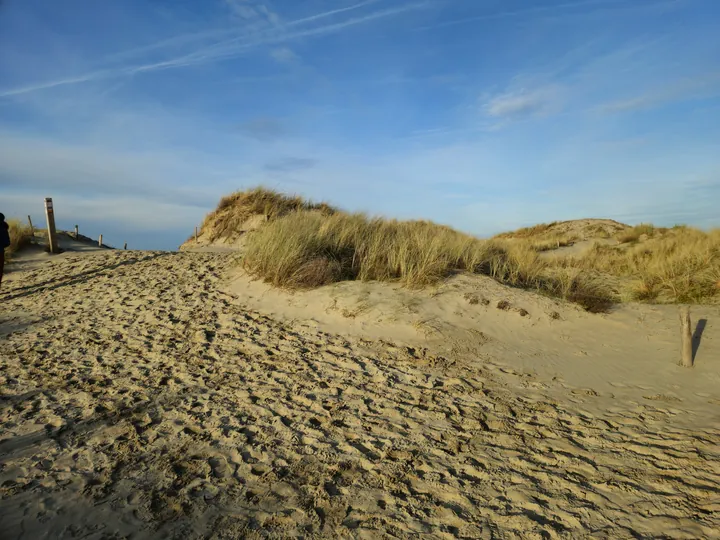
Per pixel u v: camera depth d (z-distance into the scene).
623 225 27.78
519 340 7.12
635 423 4.39
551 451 3.90
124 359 6.32
